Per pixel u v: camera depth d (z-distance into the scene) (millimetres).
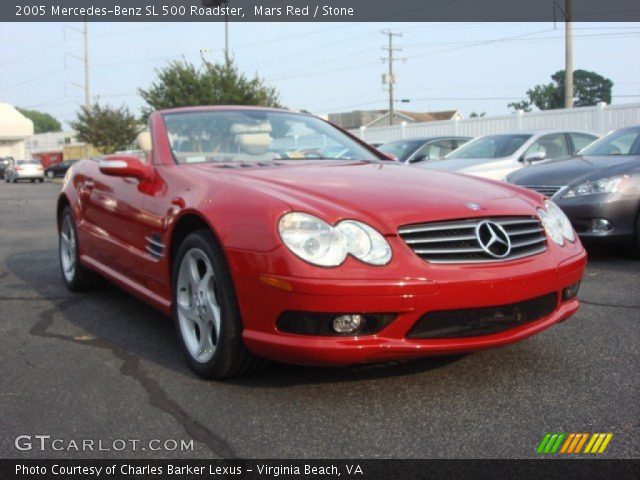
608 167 6406
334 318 2859
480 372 3428
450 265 2969
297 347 2891
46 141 74750
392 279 2844
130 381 3418
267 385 3305
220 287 3180
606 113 17812
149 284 3998
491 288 2971
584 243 6395
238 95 32344
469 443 2684
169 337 4188
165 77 33031
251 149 4387
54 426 2916
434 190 3391
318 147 4625
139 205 4031
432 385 3268
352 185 3398
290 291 2867
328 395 3170
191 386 3326
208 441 2746
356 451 2639
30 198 21250
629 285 5332
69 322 4570
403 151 12023
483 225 3125
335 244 2891
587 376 3359
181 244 3553
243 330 3119
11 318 4703
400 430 2805
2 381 3451
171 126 4422
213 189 3430
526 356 3654
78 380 3445
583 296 4988
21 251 8062
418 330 2938
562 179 6527
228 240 3094
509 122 20453
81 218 5113
